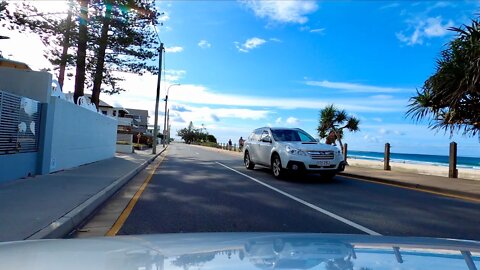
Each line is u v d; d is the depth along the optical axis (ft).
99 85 81.61
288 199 32.42
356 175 53.16
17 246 7.13
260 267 5.71
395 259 6.45
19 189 30.07
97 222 22.85
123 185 38.99
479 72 36.50
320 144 46.68
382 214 26.76
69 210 23.03
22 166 36.47
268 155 50.80
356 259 6.37
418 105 43.50
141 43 82.02
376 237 8.50
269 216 25.26
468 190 37.52
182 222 23.03
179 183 41.81
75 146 51.11
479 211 28.58
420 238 8.48
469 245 7.78
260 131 57.52
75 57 71.87
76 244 7.39
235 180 45.52
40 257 6.16
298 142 47.60
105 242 7.66
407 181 45.09
